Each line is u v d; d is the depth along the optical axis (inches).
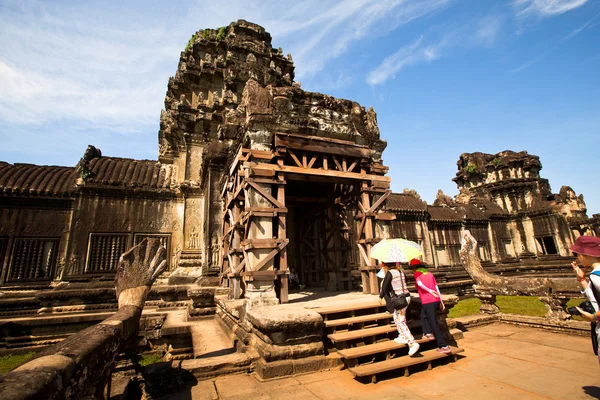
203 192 682.8
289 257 563.2
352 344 243.8
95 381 139.2
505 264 1110.4
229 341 321.7
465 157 1459.2
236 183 390.9
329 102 392.2
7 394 78.7
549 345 282.2
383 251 259.1
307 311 243.1
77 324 454.6
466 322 355.3
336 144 376.8
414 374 216.7
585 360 238.4
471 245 431.5
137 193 686.5
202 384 205.8
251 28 822.5
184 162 750.5
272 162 363.6
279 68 830.5
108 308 569.6
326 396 183.3
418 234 975.0
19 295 568.7
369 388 193.3
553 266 1057.5
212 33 836.0
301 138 356.5
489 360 243.3
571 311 152.0
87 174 660.7
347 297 346.0
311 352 226.1
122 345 196.7
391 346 229.0
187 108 710.5
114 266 637.3
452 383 198.5
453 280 957.8
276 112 354.0
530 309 464.4
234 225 382.9
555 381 197.3
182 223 690.8
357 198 402.9
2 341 422.6
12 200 611.8
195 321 445.7
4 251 589.0
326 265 463.8
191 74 765.3
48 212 634.2
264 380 207.5
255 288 298.8
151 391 192.9
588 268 144.3
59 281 608.7
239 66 728.3
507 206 1259.8
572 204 1146.7
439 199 1255.5
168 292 581.9
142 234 669.9
